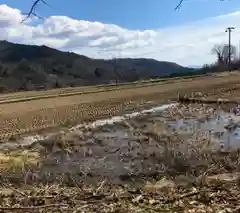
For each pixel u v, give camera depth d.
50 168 15.48
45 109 34.59
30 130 24.83
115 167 15.55
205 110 33.19
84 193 9.22
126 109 34.88
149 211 7.70
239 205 7.79
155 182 12.08
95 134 23.06
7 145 20.56
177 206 7.97
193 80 71.00
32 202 8.60
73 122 27.75
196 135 21.95
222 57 126.75
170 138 21.06
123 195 9.05
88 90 53.59
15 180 13.36
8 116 30.72
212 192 8.84
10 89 78.81
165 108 35.44
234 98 40.88
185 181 11.41
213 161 15.39
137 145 19.80
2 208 7.45
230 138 21.02
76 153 18.41
